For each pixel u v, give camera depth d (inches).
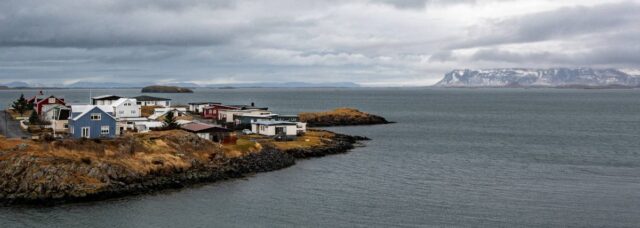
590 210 2952.8
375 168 4205.2
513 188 3489.2
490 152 5182.1
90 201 3004.4
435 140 6225.4
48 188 2989.7
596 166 4343.0
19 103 6471.5
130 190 3179.1
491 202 3122.5
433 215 2856.8
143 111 7057.1
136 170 3356.3
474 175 3932.1
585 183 3644.2
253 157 4156.0
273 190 3380.9
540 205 3053.6
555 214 2876.5
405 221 2751.0
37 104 6087.6
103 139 3577.8
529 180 3747.5
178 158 3673.7
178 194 3228.3
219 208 2952.8
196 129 4498.0
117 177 3225.9
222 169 3774.6
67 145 3351.4
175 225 2655.0
